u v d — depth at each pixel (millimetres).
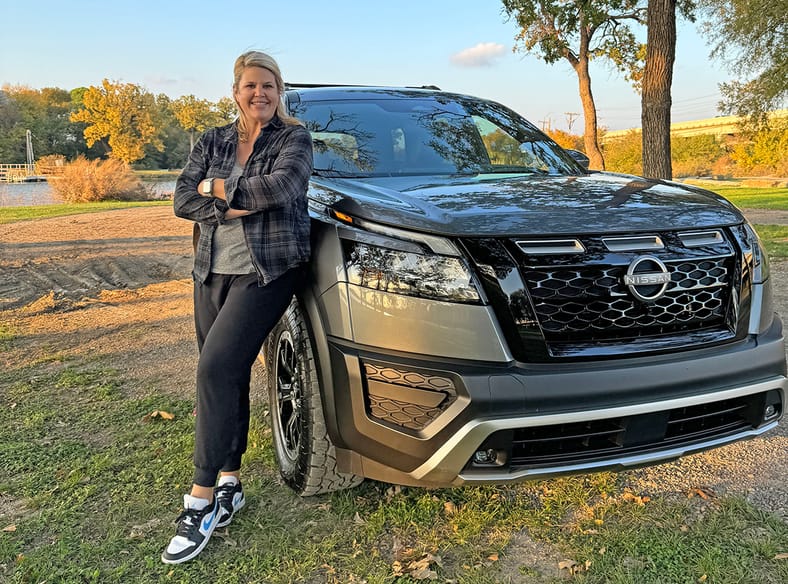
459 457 1968
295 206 2273
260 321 2248
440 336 1996
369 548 2234
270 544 2264
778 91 21812
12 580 2078
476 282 1990
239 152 2348
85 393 3863
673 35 8297
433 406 2008
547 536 2270
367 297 2098
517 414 1935
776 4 19422
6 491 2672
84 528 2381
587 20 18797
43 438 3197
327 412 2234
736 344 2213
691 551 2131
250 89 2262
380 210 2176
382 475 2186
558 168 3359
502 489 2602
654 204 2305
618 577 2000
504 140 3535
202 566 2152
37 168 47875
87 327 5586
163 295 7000
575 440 2064
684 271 2135
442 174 3018
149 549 2250
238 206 2156
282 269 2221
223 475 2428
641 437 2066
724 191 29156
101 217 15883
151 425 3344
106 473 2814
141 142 80188
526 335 1975
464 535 2279
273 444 2873
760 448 2914
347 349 2137
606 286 2041
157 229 13156
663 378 2033
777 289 6152
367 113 3492
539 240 2010
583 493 2547
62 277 8070
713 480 2629
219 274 2305
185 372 4262
